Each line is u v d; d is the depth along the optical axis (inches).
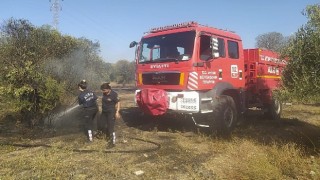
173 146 318.0
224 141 330.3
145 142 334.0
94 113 332.5
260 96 468.8
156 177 232.2
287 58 267.6
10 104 377.1
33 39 470.3
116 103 325.7
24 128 390.3
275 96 279.0
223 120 365.1
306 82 244.1
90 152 290.8
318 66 244.4
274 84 487.8
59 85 402.6
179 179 229.1
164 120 436.1
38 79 390.3
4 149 300.8
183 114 360.8
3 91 374.3
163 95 353.1
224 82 383.6
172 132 386.3
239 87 415.2
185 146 316.8
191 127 408.2
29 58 441.1
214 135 352.8
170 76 356.8
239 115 422.9
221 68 381.4
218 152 297.0
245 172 238.2
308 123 470.6
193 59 343.0
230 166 256.8
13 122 413.4
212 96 364.5
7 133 367.9
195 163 264.2
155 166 255.4
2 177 223.6
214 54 357.4
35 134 366.3
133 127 417.7
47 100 388.8
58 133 370.6
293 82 261.1
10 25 458.3
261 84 459.5
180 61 349.4
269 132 391.9
